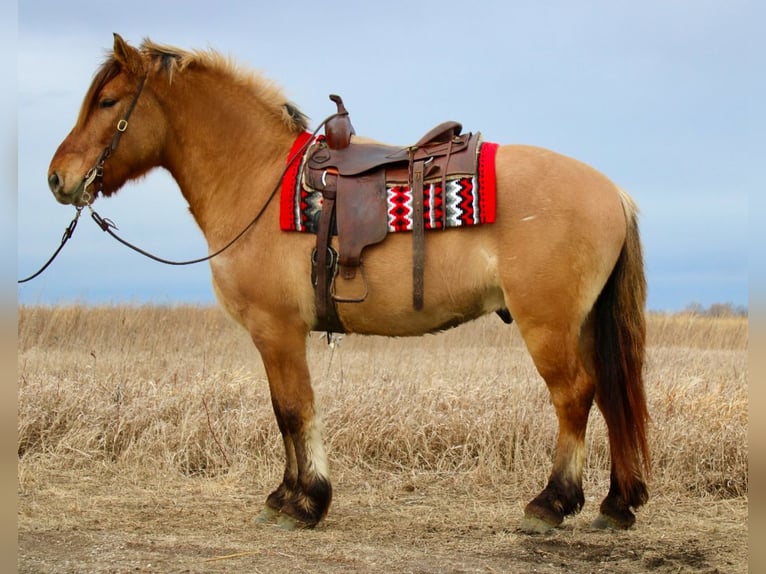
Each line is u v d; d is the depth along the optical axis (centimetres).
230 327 1253
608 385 451
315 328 486
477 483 588
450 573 382
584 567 395
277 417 478
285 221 460
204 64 500
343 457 634
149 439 656
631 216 454
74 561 402
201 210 501
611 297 452
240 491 575
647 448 452
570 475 448
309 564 397
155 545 432
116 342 1082
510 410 669
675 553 418
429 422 663
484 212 434
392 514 510
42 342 1088
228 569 389
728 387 752
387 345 1161
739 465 564
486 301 454
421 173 446
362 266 452
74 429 672
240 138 493
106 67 498
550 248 430
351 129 478
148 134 500
